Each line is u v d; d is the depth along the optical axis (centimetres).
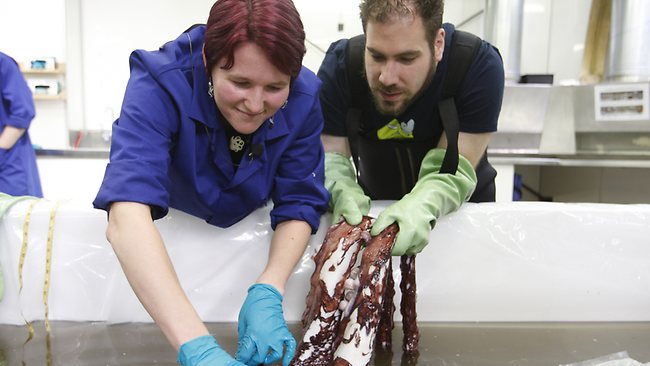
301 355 75
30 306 92
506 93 241
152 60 72
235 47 59
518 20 253
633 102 228
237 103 64
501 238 95
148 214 65
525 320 97
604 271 96
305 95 82
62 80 279
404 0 75
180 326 58
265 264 94
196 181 77
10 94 161
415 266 91
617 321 97
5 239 91
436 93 94
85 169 241
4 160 163
